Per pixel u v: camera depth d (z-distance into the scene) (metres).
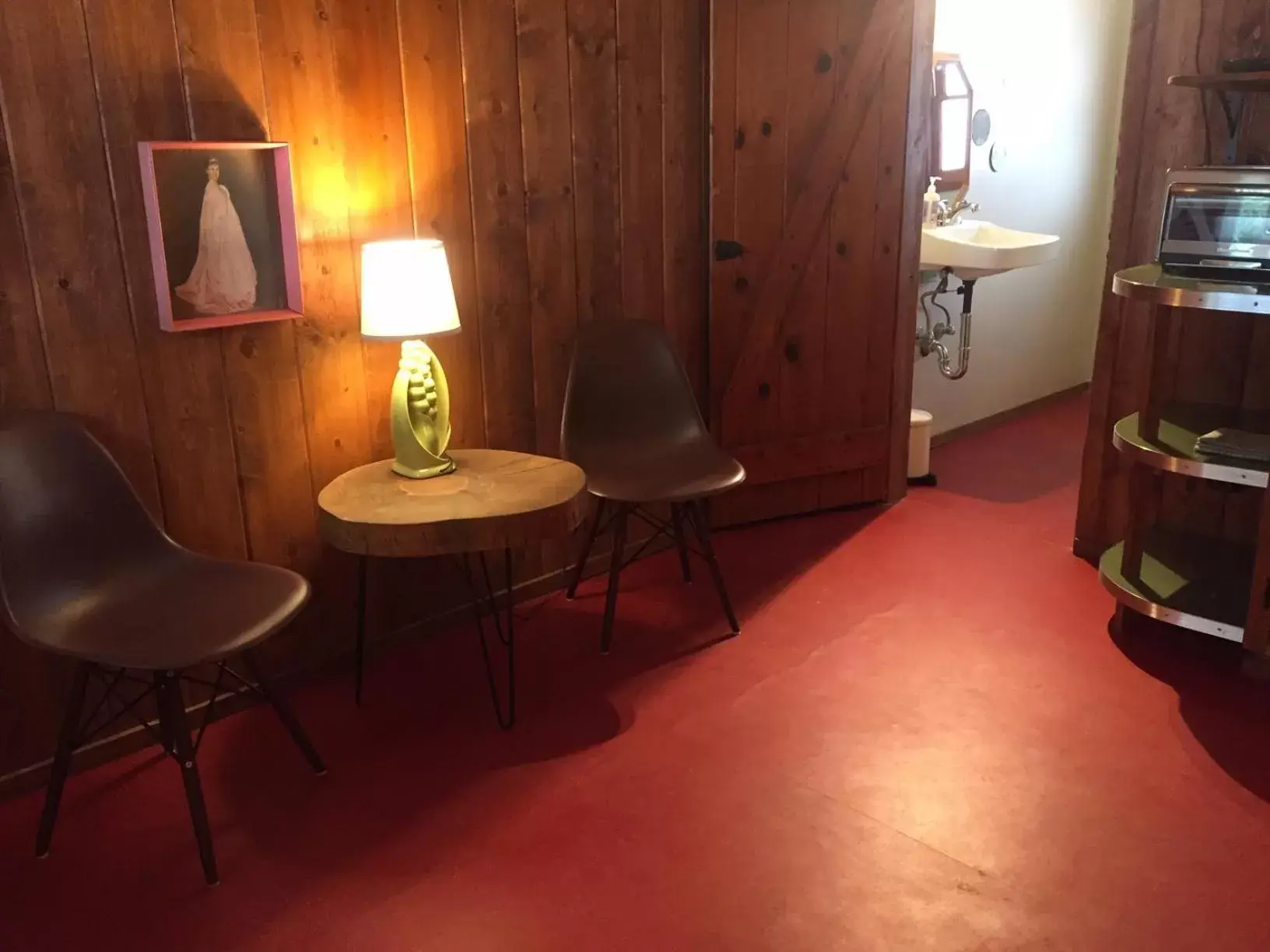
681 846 2.02
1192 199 2.55
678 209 3.31
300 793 2.21
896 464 3.92
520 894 1.90
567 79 2.90
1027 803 2.14
